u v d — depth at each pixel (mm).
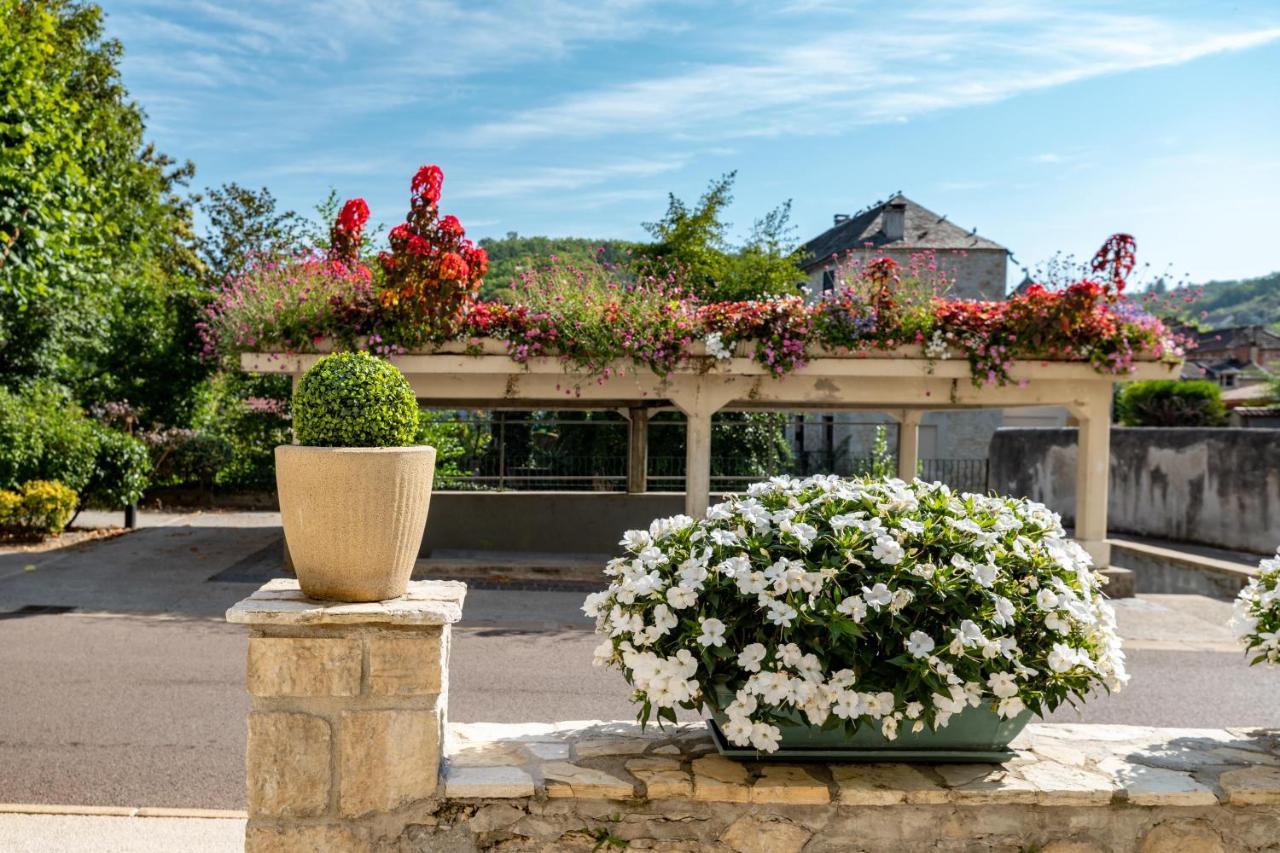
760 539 2838
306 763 2598
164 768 4707
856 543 2773
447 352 9977
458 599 2762
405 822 2637
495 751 2953
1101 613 2945
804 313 10195
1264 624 3277
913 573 2715
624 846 2662
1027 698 2688
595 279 10617
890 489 3119
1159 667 7602
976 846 2693
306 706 2600
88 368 18875
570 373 10141
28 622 8227
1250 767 2912
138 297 19531
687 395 10445
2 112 11453
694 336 10164
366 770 2611
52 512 12781
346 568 2664
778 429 16188
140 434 18844
